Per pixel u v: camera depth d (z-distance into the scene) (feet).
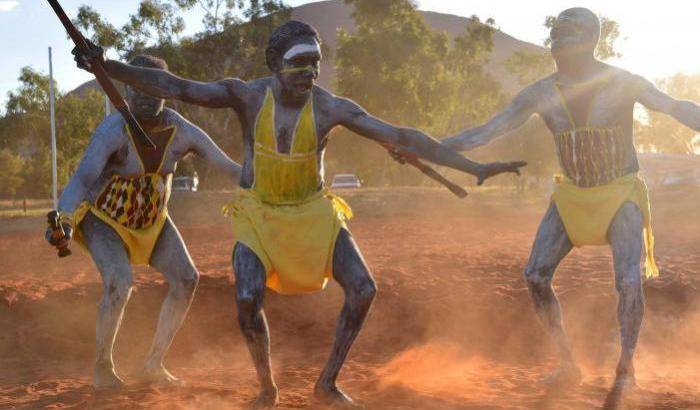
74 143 229.66
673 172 141.79
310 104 20.49
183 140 25.36
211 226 104.01
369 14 207.00
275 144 20.26
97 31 176.14
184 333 37.45
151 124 24.85
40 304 39.09
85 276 52.37
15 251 77.36
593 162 23.66
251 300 19.65
